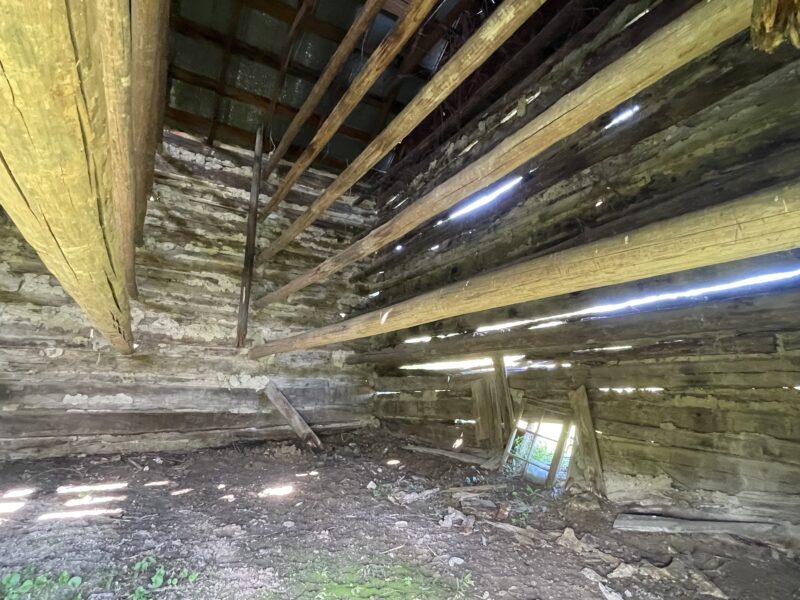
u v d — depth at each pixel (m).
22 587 2.22
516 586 2.48
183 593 2.29
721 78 2.30
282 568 2.62
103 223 1.28
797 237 1.06
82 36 0.64
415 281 5.80
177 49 4.84
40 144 0.80
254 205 5.26
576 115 1.43
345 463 4.96
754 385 2.77
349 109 2.72
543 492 3.87
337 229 6.78
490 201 4.28
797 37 0.76
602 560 2.75
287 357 6.10
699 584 2.43
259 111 5.68
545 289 1.69
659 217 2.74
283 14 4.51
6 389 4.40
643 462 3.39
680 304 2.80
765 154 2.44
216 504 3.61
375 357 5.96
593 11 3.39
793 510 2.57
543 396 4.30
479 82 4.84
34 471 4.09
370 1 2.70
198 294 5.55
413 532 3.18
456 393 5.32
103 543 2.78
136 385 5.04
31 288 4.62
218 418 5.45
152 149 3.29
